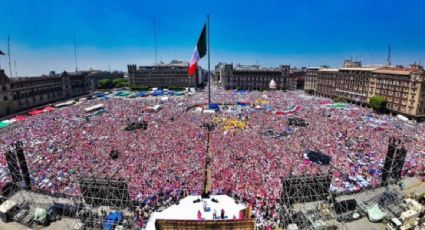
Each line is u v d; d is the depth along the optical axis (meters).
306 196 40.38
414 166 57.16
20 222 40.72
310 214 40.09
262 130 86.31
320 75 195.12
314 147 68.69
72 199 44.53
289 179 40.84
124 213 41.16
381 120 103.44
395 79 125.56
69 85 188.00
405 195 46.31
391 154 47.72
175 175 52.03
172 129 87.69
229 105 149.88
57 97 176.12
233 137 77.31
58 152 65.25
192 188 47.88
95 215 39.97
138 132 84.31
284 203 40.06
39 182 50.06
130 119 103.94
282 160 59.28
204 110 121.06
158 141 73.62
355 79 157.38
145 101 160.50
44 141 74.69
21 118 108.25
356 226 40.03
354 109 130.62
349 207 42.66
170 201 44.75
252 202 44.00
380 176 52.62
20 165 46.41
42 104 160.25
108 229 37.81
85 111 122.50
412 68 121.44
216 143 71.19
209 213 41.34
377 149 67.25
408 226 38.47
